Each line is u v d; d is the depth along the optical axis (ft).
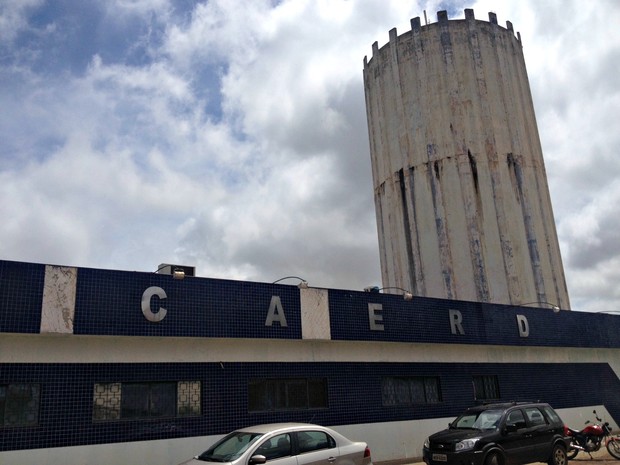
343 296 60.90
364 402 60.59
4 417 41.50
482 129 99.76
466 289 93.35
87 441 43.98
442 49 103.50
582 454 64.90
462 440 47.01
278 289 55.98
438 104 101.40
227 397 51.55
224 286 52.47
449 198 97.40
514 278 93.97
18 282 42.63
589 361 87.81
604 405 86.74
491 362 74.49
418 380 66.80
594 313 89.04
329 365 59.11
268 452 35.09
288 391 56.08
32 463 41.45
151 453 46.50
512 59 108.17
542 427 51.42
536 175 103.76
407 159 103.35
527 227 98.58
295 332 55.93
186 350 50.39
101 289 45.96
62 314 43.80
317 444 37.22
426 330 66.80
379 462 59.62
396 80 107.86
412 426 63.57
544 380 79.97
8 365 42.27
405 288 100.78
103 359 46.11
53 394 43.47
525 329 77.46
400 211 103.65
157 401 48.42
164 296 48.75
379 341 62.23
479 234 94.79
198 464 34.91
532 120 109.19
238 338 52.19
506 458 47.57
